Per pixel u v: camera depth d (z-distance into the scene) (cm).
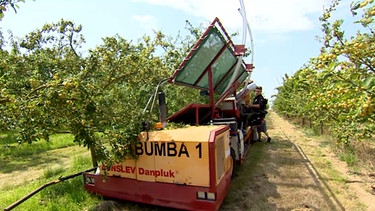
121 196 445
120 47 721
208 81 691
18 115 350
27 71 632
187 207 392
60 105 369
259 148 920
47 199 479
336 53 304
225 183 440
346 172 609
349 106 321
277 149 895
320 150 853
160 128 454
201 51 566
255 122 978
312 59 413
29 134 377
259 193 501
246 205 452
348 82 280
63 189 514
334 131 779
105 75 647
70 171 681
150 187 418
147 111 550
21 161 870
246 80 902
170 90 916
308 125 1463
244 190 516
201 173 382
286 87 1836
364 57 300
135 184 431
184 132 411
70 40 736
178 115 600
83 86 387
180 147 394
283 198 475
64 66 657
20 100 357
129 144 424
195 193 386
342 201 457
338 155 749
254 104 998
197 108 589
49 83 357
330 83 306
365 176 571
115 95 649
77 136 409
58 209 431
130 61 667
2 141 1150
